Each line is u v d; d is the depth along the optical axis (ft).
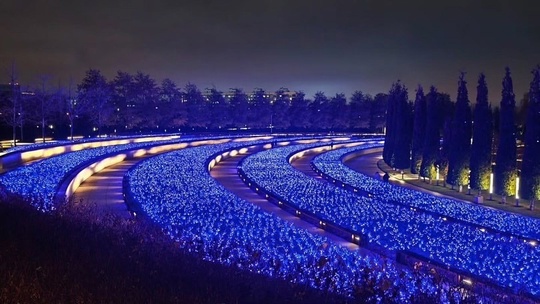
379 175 179.01
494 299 48.93
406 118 195.83
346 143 311.47
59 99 287.69
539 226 96.17
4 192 71.77
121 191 126.31
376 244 79.77
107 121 321.73
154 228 58.49
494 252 75.36
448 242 80.43
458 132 148.25
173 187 119.55
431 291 46.93
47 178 112.47
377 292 42.01
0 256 35.19
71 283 31.94
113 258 38.58
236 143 276.21
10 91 281.95
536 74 121.60
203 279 36.47
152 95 347.97
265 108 409.28
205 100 389.19
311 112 428.97
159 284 34.22
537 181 119.44
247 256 54.60
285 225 86.07
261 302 34.65
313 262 56.44
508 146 128.57
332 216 98.63
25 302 28.73
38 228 44.55
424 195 129.08
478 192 140.36
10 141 233.96
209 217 89.56
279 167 177.47
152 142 257.14
